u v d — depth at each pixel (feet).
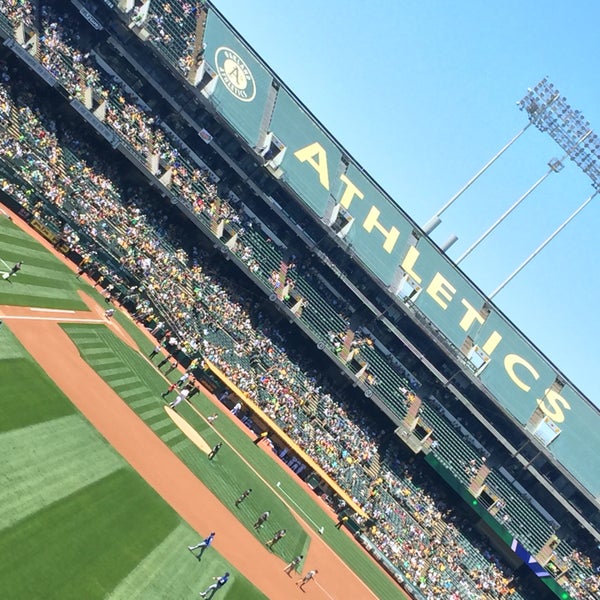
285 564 133.28
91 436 109.50
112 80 230.48
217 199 239.91
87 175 216.33
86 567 76.28
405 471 241.76
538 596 232.73
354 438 238.27
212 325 223.71
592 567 240.12
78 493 89.81
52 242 191.01
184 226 236.22
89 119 213.25
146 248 218.38
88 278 193.98
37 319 138.41
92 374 135.23
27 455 89.15
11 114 198.18
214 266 238.89
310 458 217.15
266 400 220.84
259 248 243.40
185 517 111.14
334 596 141.59
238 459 171.01
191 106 237.66
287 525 157.28
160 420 144.66
